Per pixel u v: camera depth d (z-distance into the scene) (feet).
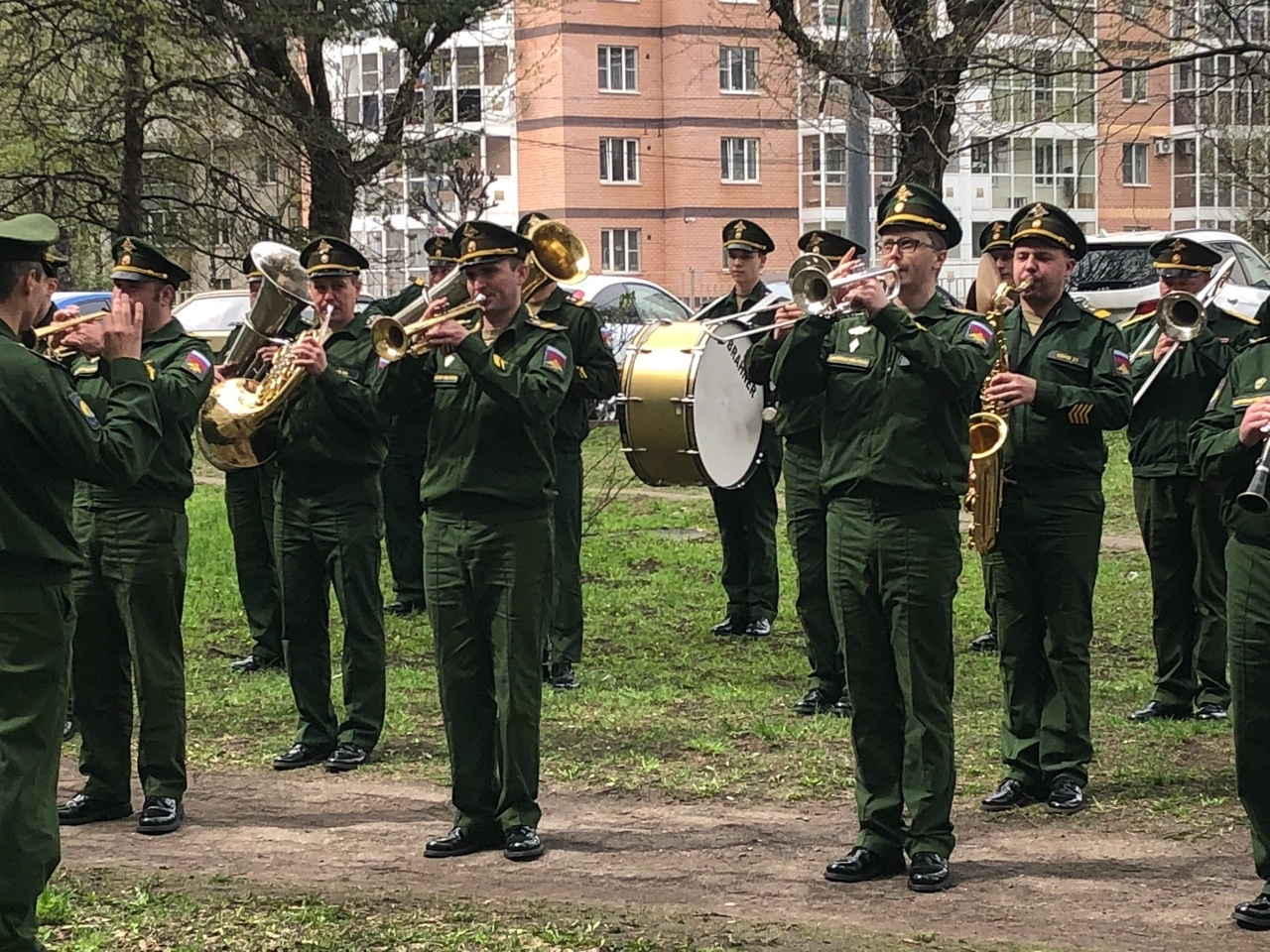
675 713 26.96
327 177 73.15
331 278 23.80
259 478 30.60
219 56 66.90
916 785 18.03
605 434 60.54
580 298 28.58
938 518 17.83
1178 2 50.88
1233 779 22.43
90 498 20.51
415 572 36.09
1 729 14.08
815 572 26.94
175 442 20.56
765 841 20.04
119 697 21.33
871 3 65.21
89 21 64.18
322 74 74.79
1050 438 21.02
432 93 90.58
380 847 19.98
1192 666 26.40
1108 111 63.31
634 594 38.93
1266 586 16.46
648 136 147.84
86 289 83.05
